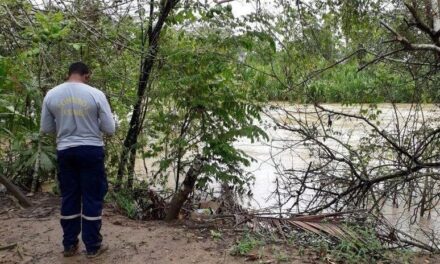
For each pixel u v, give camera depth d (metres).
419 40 8.40
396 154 8.59
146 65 8.23
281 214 6.57
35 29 6.76
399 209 8.82
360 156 8.59
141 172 10.59
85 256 5.04
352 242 5.39
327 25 8.95
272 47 8.17
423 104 10.85
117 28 7.79
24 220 6.15
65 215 4.95
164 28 8.32
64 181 4.93
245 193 9.21
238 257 5.01
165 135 8.76
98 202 4.94
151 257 5.02
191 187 6.46
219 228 5.97
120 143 8.35
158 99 8.30
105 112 4.75
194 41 8.16
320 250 5.14
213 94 8.14
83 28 7.65
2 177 6.74
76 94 4.71
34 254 5.10
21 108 7.72
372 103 9.28
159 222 6.38
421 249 6.23
